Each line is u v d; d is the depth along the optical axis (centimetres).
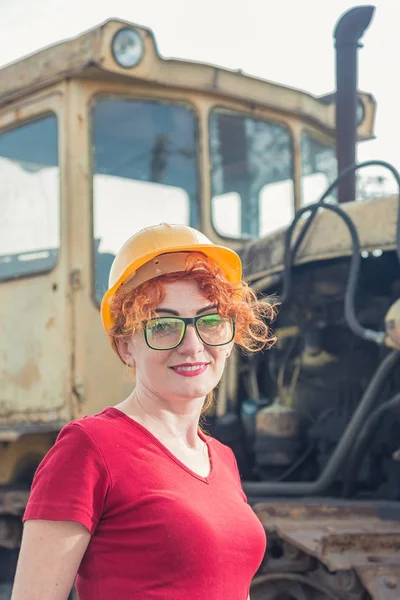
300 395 399
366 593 279
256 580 310
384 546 283
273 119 484
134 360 160
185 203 448
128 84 434
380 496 359
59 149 430
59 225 428
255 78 473
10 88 459
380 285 375
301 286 393
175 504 139
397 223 328
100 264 428
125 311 150
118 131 435
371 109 520
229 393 419
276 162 486
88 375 419
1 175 473
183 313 152
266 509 316
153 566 136
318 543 278
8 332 456
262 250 405
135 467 140
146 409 154
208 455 160
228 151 463
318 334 387
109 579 137
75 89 427
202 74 448
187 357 151
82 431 140
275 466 392
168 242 154
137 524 137
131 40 417
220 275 156
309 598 301
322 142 516
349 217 349
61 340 421
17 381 447
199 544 138
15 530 462
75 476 136
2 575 485
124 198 436
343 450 339
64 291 422
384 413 341
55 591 133
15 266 456
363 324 373
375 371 376
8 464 481
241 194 468
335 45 440
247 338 167
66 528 134
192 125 450
